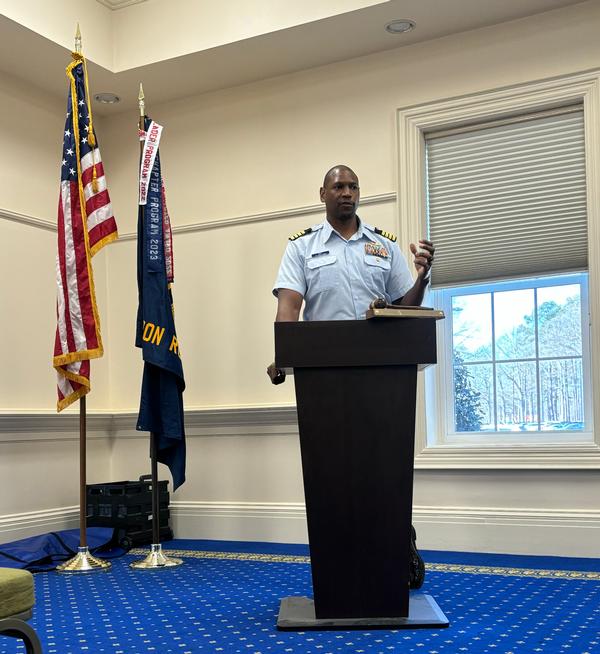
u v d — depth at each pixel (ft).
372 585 9.18
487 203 16.10
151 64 17.21
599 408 14.46
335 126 17.26
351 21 15.56
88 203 14.44
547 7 15.24
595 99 14.90
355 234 10.53
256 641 8.92
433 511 15.48
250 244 17.97
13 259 17.06
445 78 16.25
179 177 18.95
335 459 9.02
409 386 8.98
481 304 16.53
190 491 17.95
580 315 15.57
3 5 15.06
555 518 14.51
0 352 16.55
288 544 16.60
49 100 18.42
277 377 9.89
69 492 17.75
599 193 14.78
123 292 19.40
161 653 8.60
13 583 6.01
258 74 17.83
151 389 14.80
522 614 9.87
